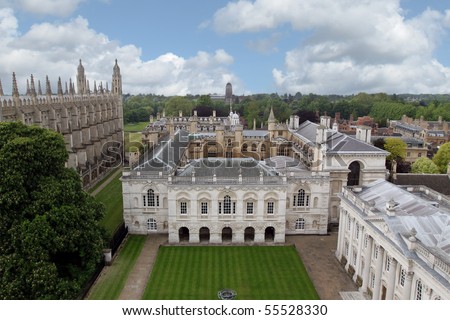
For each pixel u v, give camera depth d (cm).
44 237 5391
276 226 8544
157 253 7988
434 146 18950
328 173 8838
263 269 7331
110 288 6581
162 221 8944
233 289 6600
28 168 5916
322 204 8981
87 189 12662
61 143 6588
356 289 6619
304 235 9062
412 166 13662
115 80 19688
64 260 6266
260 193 8375
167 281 6850
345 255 7531
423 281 4625
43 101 11125
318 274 7162
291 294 6462
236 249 8244
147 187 8762
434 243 5134
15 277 5138
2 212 5547
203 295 6406
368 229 6162
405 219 5528
